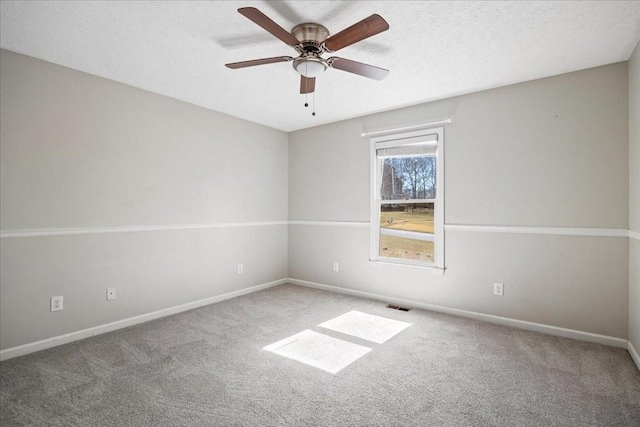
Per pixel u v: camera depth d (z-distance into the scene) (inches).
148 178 133.1
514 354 101.6
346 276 173.5
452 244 139.9
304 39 88.1
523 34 90.7
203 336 115.2
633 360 97.4
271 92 135.4
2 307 97.7
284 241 197.8
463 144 137.2
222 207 162.1
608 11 79.9
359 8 79.5
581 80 113.2
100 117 119.2
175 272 142.1
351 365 94.3
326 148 181.6
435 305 144.3
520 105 124.4
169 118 140.3
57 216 108.7
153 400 76.7
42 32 89.7
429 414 72.3
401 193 156.6
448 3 77.2
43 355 100.0
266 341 111.0
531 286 122.6
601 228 110.0
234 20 84.8
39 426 67.5
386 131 158.7
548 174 119.1
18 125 100.8
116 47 98.4
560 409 74.1
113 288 122.2
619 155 107.3
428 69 113.3
